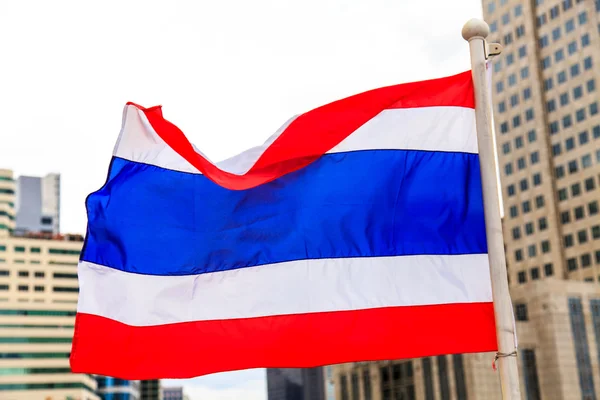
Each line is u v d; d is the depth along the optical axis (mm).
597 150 131500
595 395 108125
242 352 10422
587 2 136125
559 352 108562
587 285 113438
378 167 10742
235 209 10859
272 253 10688
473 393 104938
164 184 10945
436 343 10156
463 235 10508
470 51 10281
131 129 10953
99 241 10617
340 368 136500
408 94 10930
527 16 145750
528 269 139375
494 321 10211
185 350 10484
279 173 10875
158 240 10781
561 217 135625
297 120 11031
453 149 10719
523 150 143125
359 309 10336
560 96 138875
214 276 10711
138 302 10594
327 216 10648
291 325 10438
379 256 10500
